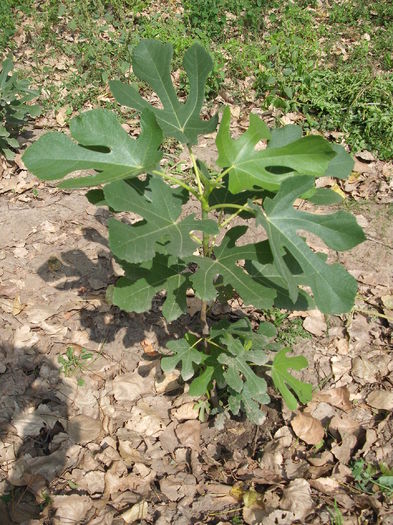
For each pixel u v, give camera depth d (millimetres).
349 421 1195
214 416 1227
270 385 1267
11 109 1807
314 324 1388
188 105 1017
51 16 2525
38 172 882
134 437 1186
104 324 1365
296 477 1113
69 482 1099
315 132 1989
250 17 2578
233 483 1116
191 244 823
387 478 1081
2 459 1126
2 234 1568
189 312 1394
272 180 898
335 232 875
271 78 2104
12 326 1353
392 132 1902
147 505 1071
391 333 1381
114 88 992
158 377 1280
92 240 1562
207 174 1057
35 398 1229
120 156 898
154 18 2508
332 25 2705
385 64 2406
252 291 900
